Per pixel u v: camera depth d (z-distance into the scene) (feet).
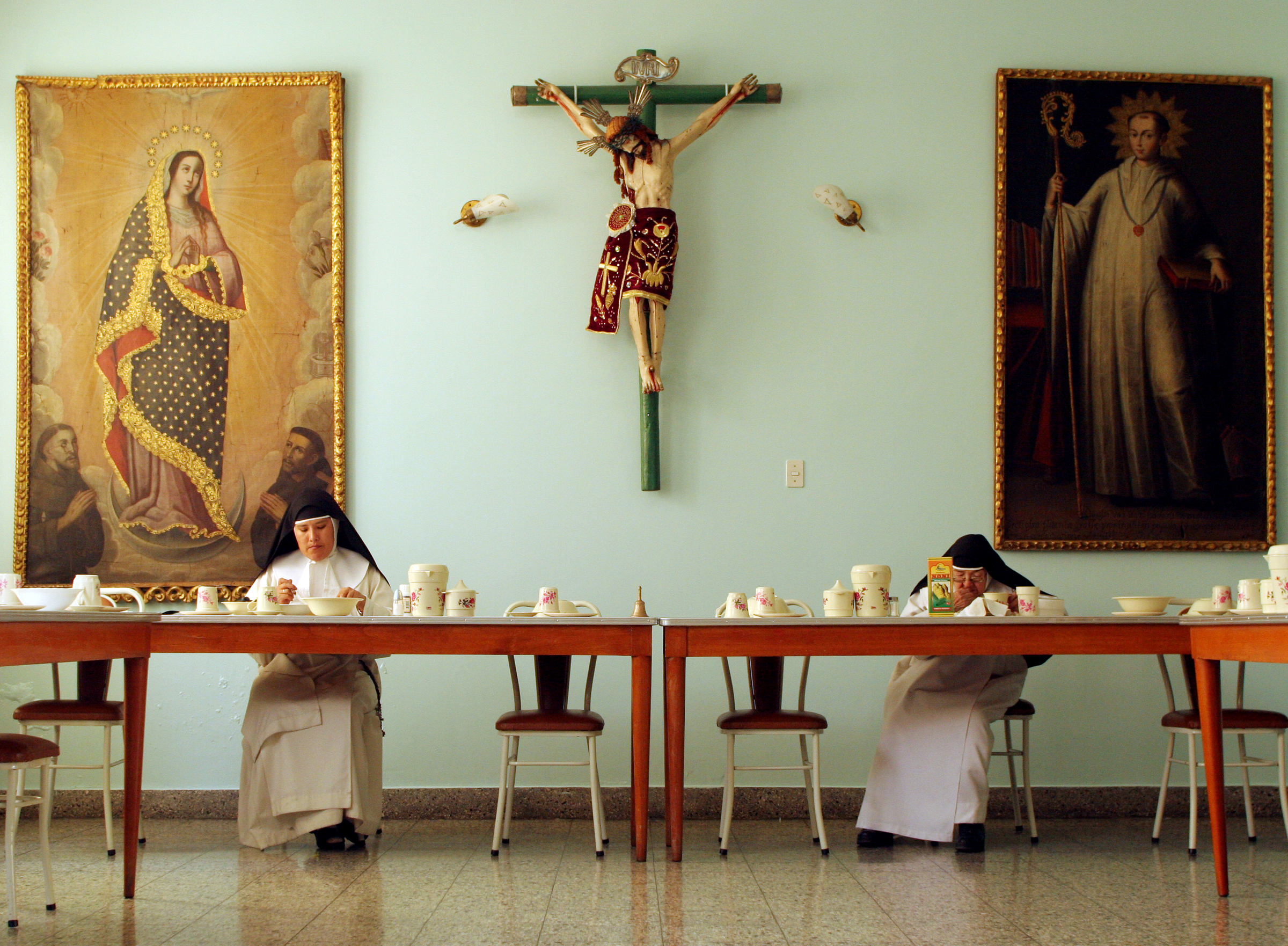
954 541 14.07
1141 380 14.15
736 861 10.34
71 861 10.48
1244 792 12.74
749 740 13.62
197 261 14.06
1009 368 14.14
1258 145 14.46
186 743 13.50
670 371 14.17
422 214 14.25
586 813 13.28
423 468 14.01
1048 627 9.71
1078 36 14.53
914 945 7.39
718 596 13.92
